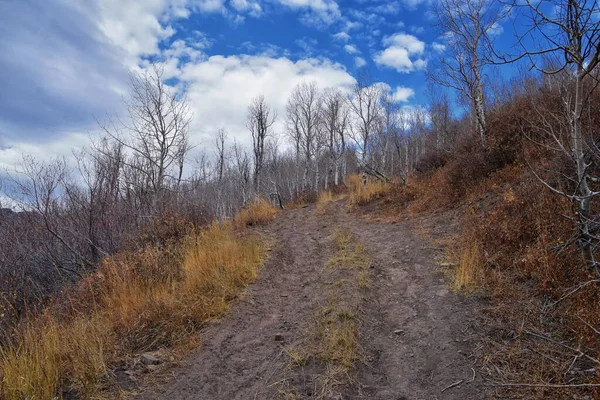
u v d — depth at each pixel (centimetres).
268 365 448
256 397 393
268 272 759
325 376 417
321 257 841
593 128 658
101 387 406
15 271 818
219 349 488
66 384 409
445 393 379
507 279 555
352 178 1969
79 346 453
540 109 880
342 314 538
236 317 571
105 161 1317
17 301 734
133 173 1338
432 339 470
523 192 740
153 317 539
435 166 1557
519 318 468
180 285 655
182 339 504
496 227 685
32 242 962
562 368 376
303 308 595
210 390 409
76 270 900
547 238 572
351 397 384
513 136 1028
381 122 2353
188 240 862
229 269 714
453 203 1030
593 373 354
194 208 1132
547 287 495
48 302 705
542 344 418
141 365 449
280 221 1298
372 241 920
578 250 512
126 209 1122
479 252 630
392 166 2486
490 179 984
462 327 481
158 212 1073
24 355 411
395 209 1204
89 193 1097
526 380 370
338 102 2897
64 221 1023
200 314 560
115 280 658
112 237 1001
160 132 1343
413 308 555
